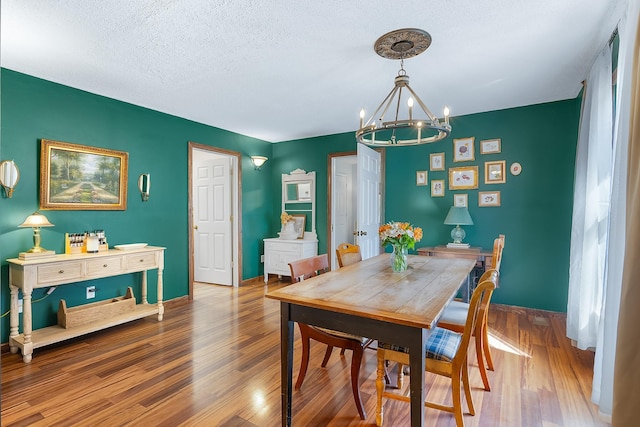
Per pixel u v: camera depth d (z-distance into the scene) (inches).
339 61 98.7
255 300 162.1
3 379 86.1
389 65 101.7
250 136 198.8
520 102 138.2
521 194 143.6
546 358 98.7
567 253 135.3
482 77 111.4
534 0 70.6
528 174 142.2
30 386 82.7
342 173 226.7
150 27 80.1
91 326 111.5
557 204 136.9
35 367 92.8
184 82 115.0
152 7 72.1
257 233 205.8
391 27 80.8
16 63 99.9
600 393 69.7
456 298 152.9
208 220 201.8
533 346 107.4
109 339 113.0
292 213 210.5
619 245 64.8
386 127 76.1
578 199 109.0
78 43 87.6
